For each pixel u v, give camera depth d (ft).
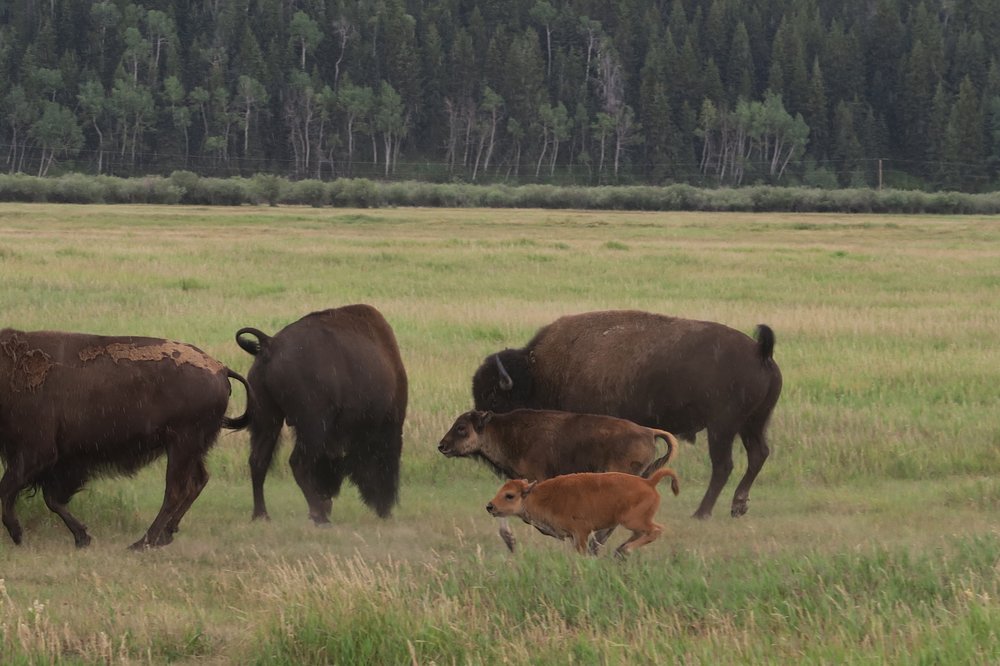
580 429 111.65
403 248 453.58
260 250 422.00
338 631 74.64
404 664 71.56
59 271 323.78
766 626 77.77
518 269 378.53
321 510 118.21
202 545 106.42
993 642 69.87
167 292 290.35
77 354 105.19
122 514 117.50
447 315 256.11
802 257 441.27
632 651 71.97
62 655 74.38
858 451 146.92
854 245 545.85
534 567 90.12
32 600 85.66
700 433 151.43
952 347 222.69
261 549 104.83
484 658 72.33
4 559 100.83
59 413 103.65
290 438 150.30
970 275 378.94
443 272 365.61
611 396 125.49
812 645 72.38
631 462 109.60
